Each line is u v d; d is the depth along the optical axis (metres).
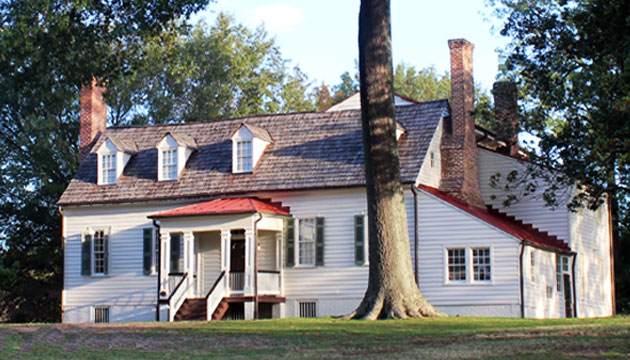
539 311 36.38
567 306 39.81
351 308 37.28
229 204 38.34
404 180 36.88
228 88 63.12
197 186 41.22
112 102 36.75
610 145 28.62
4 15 31.97
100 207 43.09
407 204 37.12
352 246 37.72
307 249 38.59
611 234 46.97
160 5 32.50
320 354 20.95
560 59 32.41
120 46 34.28
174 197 41.22
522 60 32.88
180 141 42.31
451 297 35.88
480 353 19.94
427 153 38.25
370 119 29.83
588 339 21.48
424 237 36.66
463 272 35.91
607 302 45.47
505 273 35.09
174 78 61.09
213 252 40.44
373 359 19.72
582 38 31.31
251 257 36.69
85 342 23.94
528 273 35.59
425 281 36.44
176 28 33.97
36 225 55.50
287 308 38.47
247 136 40.84
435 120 39.69
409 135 39.25
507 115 35.41
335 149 40.00
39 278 57.25
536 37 32.50
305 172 39.34
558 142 32.00
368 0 29.84
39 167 52.53
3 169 52.75
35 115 52.81
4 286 52.34
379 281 29.59
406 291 29.58
